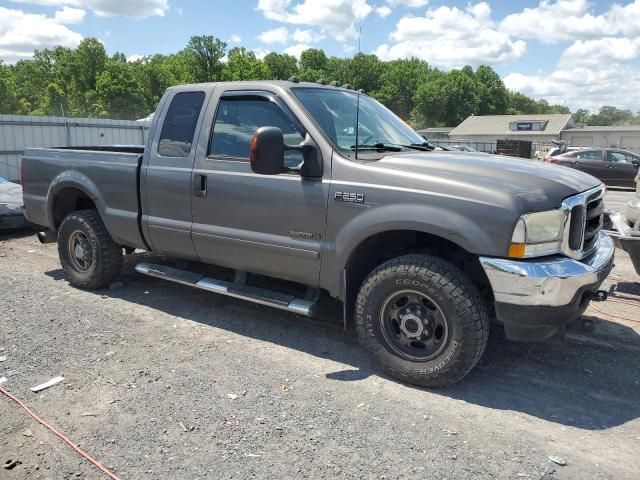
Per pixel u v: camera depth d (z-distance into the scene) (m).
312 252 4.05
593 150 21.48
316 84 4.67
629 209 6.49
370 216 3.74
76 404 3.51
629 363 4.24
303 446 3.10
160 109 5.04
